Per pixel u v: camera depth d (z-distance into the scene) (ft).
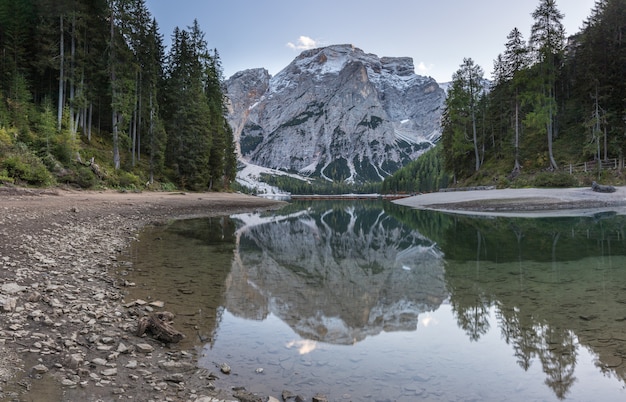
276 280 32.58
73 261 34.55
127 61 150.10
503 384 14.99
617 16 160.25
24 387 13.15
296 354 17.94
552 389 14.51
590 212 88.94
